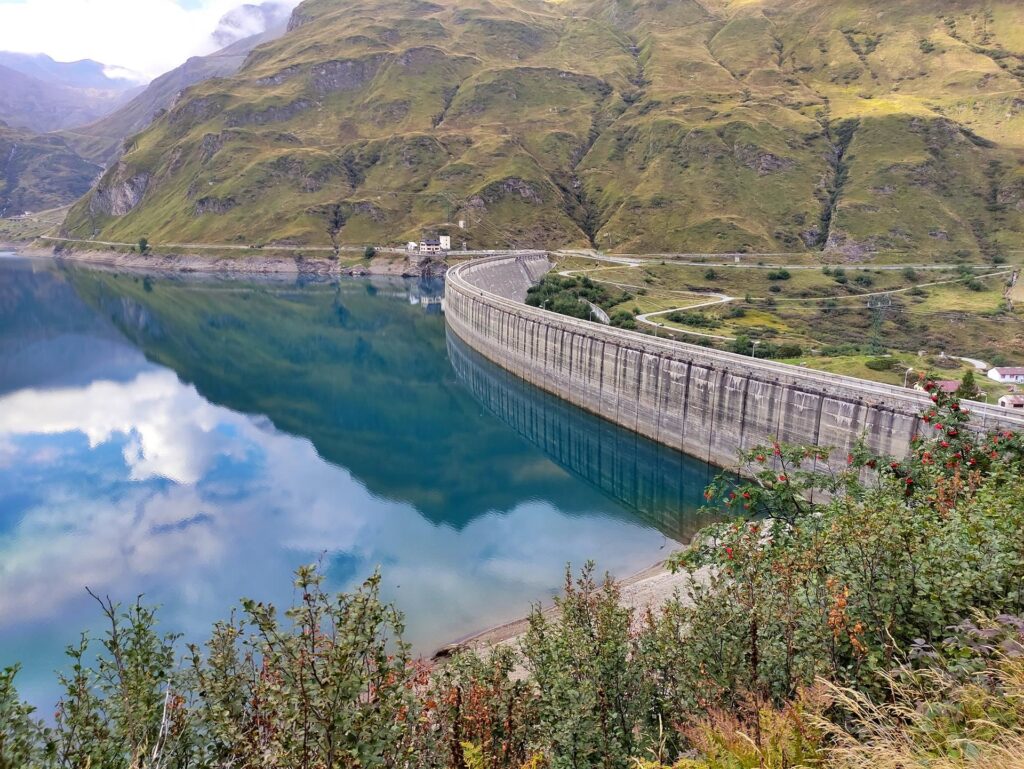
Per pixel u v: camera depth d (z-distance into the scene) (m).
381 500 78.19
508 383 124.12
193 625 51.69
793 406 66.25
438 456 94.69
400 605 52.94
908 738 9.54
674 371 81.94
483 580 57.50
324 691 9.44
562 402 106.94
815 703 11.29
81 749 11.05
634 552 62.81
